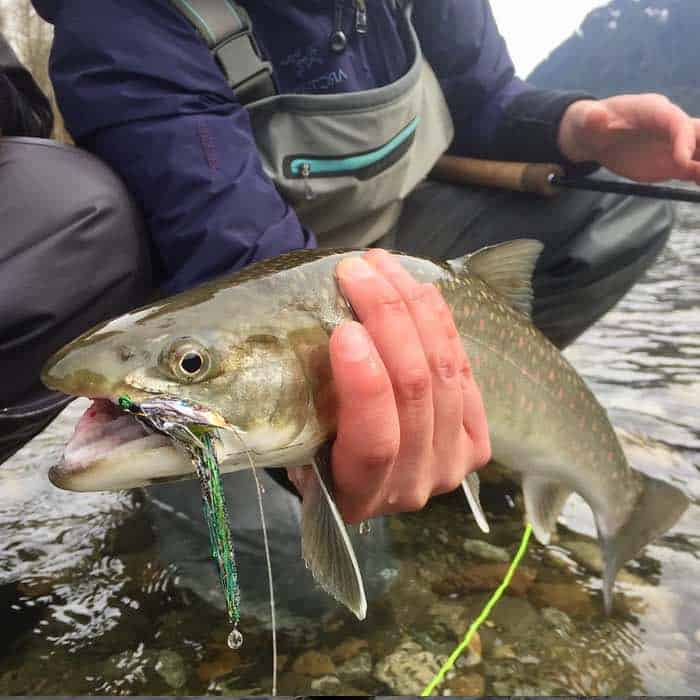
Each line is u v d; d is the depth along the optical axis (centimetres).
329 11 58
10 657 41
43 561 50
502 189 75
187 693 39
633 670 41
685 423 72
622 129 68
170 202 46
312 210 59
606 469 53
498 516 58
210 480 28
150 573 49
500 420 45
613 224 76
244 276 32
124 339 28
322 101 55
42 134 58
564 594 48
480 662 41
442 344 33
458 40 75
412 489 34
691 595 48
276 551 49
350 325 30
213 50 51
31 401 42
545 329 79
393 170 60
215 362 29
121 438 28
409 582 49
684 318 114
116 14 49
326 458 33
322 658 42
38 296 40
